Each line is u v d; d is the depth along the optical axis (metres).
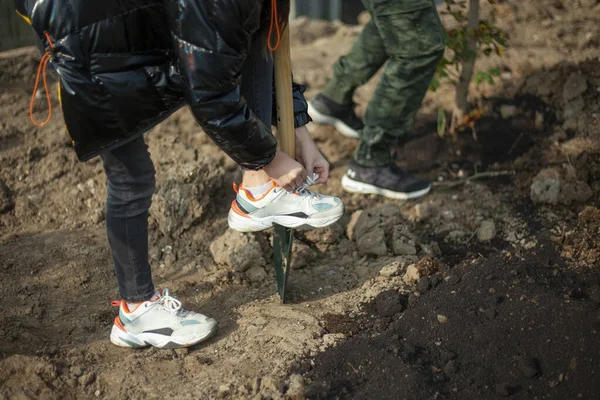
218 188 3.66
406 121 3.59
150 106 2.13
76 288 3.14
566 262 3.03
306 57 5.55
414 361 2.57
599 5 5.10
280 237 2.82
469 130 4.18
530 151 3.94
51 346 2.73
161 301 2.67
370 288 3.06
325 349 2.66
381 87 3.51
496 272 2.98
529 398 2.39
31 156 3.82
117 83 2.04
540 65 4.43
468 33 3.81
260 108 2.49
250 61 2.41
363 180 3.76
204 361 2.66
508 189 3.74
